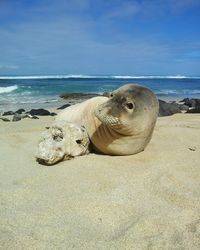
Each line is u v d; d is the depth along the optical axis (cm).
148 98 446
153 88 3036
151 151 478
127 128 423
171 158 441
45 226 269
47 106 1462
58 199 320
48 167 419
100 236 257
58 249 238
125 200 314
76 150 451
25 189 345
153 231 262
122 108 417
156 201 312
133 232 260
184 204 307
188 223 274
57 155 426
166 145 517
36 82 3225
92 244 245
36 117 1005
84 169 401
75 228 268
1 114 1159
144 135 451
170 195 326
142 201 312
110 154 468
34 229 264
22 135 614
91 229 267
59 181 366
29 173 397
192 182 359
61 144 433
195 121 828
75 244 245
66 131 447
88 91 2362
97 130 463
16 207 303
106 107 418
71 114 544
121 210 296
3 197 324
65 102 1644
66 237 254
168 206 303
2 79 3794
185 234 258
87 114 496
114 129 428
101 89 2538
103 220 281
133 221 277
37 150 432
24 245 242
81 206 304
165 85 3634
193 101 1440
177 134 604
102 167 406
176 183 354
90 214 290
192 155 457
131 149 453
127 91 434
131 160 436
